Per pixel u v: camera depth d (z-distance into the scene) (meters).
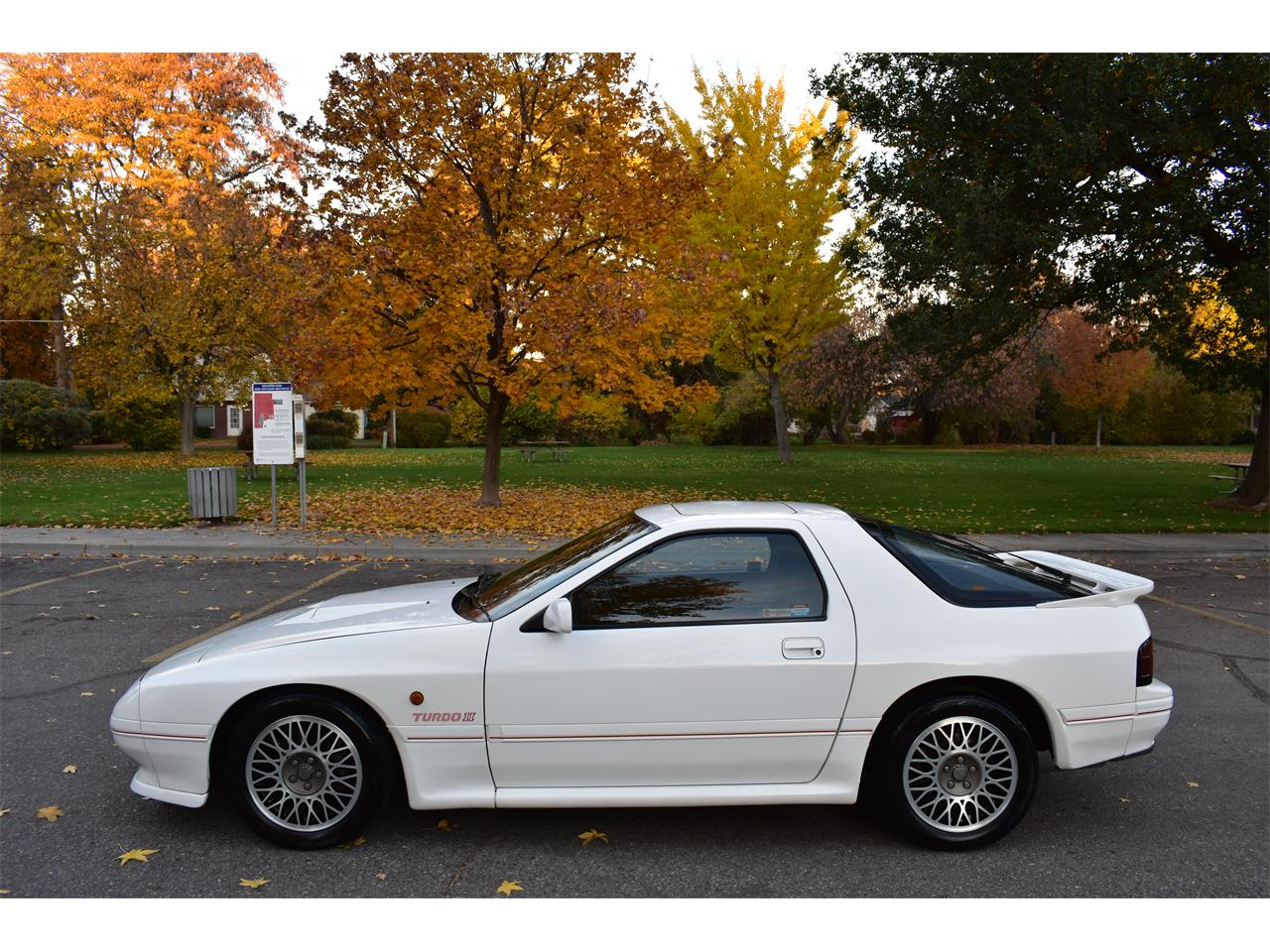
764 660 3.56
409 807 4.04
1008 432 52.53
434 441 43.06
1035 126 13.74
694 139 24.02
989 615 3.72
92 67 31.94
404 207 13.59
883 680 3.58
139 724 3.60
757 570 3.75
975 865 3.51
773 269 25.00
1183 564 11.15
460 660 3.55
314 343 13.06
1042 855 3.60
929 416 49.84
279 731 3.57
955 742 3.61
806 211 25.02
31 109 30.80
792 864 3.51
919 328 15.66
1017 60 13.38
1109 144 13.63
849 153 24.44
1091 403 41.81
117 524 13.24
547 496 17.42
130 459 28.86
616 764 3.58
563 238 14.15
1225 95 12.91
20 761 4.57
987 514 14.87
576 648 3.56
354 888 3.29
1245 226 14.48
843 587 3.70
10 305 34.97
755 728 3.57
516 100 13.87
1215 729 5.20
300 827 3.57
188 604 8.33
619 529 4.16
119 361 28.47
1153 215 13.91
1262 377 16.00
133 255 27.64
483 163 13.16
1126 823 3.92
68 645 6.85
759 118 24.47
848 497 17.47
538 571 4.10
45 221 31.39
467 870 3.44
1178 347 17.25
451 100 13.27
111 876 3.38
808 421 50.12
